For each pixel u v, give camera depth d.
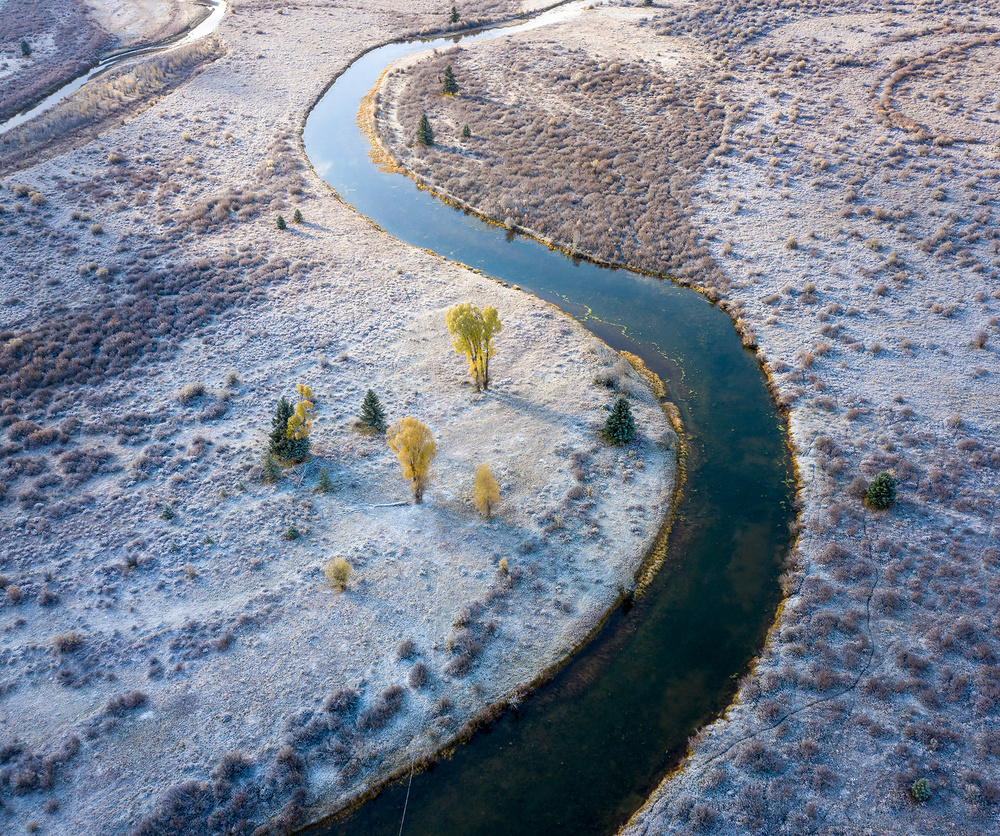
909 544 38.81
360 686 33.25
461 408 49.06
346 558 39.00
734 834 27.66
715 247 65.56
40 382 52.44
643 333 57.38
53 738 31.12
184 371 53.16
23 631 35.66
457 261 67.31
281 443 44.00
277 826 28.81
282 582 37.78
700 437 47.78
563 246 68.75
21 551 39.72
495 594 37.25
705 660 35.03
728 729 31.62
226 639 34.88
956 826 27.16
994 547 38.03
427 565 38.69
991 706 30.97
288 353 54.56
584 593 37.75
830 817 27.78
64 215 72.75
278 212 74.06
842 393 49.38
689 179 75.31
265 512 41.69
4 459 45.81
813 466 44.59
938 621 34.69
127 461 45.78
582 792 30.06
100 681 33.38
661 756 31.25
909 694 31.91
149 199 76.00
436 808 29.66
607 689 33.91
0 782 29.55
